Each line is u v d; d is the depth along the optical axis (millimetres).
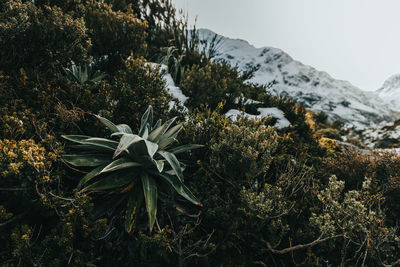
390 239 2074
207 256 1920
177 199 2215
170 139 2100
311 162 3299
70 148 2195
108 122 2082
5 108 1985
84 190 1731
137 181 2139
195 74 4211
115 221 1948
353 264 2029
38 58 2943
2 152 1530
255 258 2082
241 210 2068
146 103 2742
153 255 1891
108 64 4426
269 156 2221
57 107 2166
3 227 1530
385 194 2688
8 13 2561
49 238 1478
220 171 2254
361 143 8438
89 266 1534
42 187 1624
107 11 4109
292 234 2141
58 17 2904
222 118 2770
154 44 6543
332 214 2041
